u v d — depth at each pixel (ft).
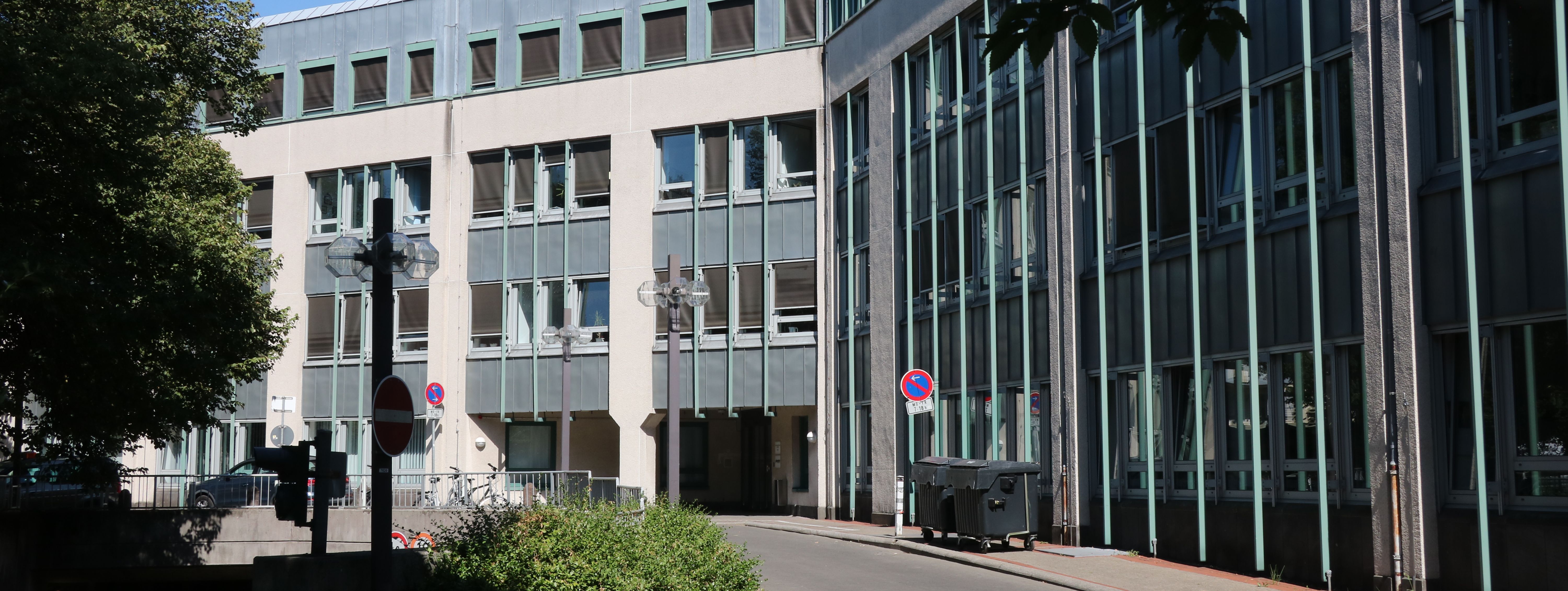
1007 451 73.56
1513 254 41.24
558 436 114.01
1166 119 59.41
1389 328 45.75
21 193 47.80
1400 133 45.37
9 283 44.01
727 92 103.50
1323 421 49.14
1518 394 41.55
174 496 72.90
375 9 117.39
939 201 82.53
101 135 48.88
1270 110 53.52
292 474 35.86
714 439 121.60
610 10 108.47
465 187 112.37
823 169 99.60
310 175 119.03
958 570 56.54
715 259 103.14
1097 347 65.00
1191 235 57.31
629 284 105.50
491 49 112.98
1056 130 68.54
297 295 117.91
